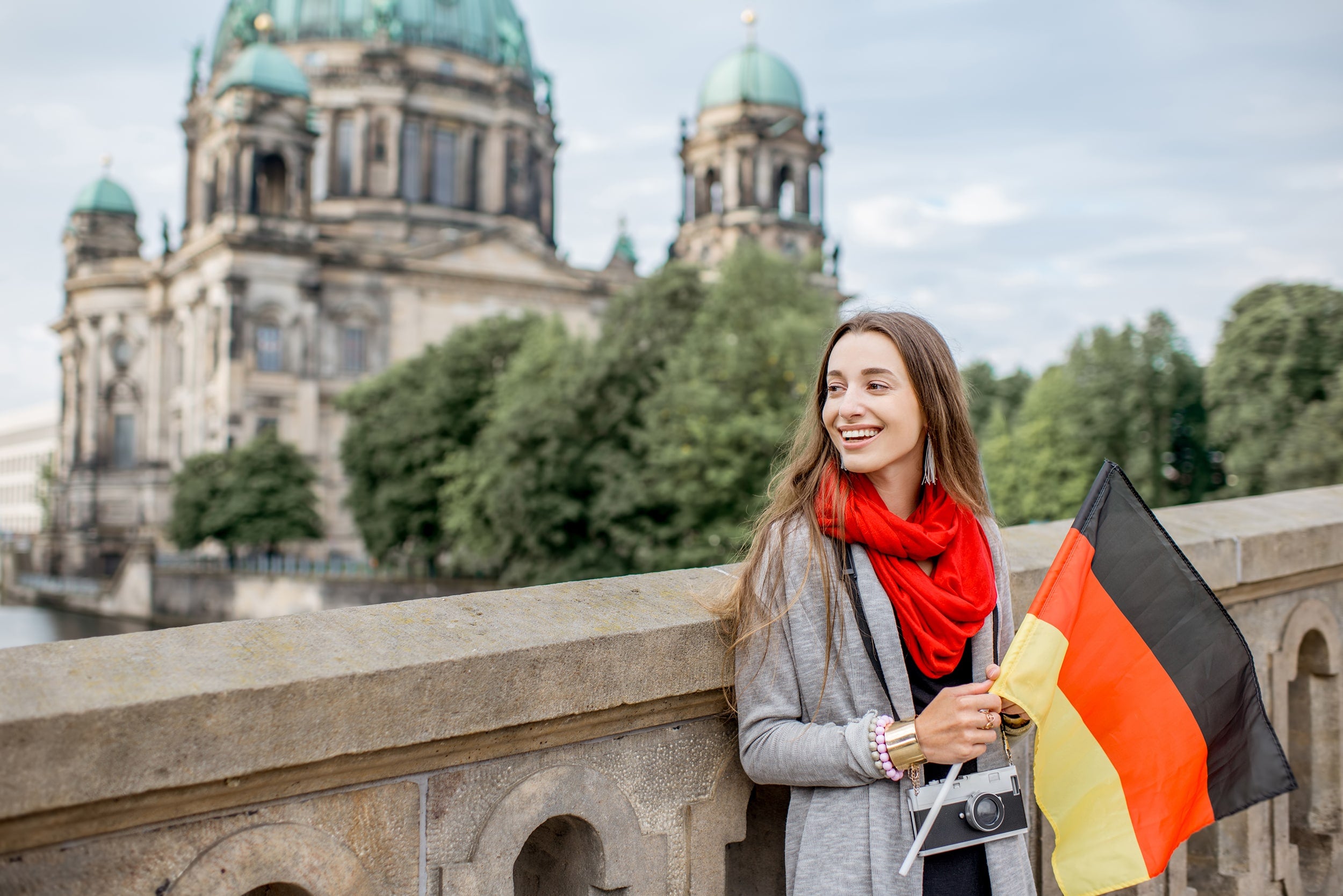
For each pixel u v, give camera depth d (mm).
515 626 2955
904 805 2762
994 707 2736
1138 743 3178
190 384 91250
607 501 37438
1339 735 5809
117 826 2309
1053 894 4418
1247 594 5328
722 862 3381
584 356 41219
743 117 82375
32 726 2119
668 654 3105
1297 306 46531
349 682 2506
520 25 105062
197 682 2344
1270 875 5309
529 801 2924
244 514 75500
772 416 32594
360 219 93250
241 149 85062
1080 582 3135
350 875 2619
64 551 105250
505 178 98375
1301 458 42031
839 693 2846
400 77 94188
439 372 58500
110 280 101938
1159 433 58000
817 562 2854
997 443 55562
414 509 59906
